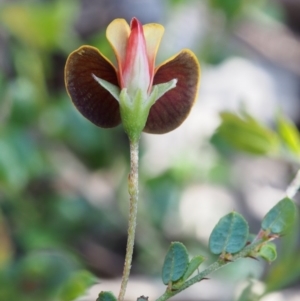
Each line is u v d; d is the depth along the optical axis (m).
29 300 0.18
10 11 0.27
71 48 0.30
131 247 0.14
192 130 0.30
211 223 0.28
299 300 0.21
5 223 0.24
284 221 0.15
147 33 0.14
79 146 0.26
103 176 0.28
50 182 0.27
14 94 0.24
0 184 0.24
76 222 0.26
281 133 0.19
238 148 0.19
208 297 0.21
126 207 0.28
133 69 0.14
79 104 0.14
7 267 0.18
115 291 0.22
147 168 0.28
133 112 0.14
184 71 0.15
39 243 0.24
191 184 0.29
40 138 0.25
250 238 0.15
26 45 0.29
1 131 0.24
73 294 0.17
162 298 0.15
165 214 0.28
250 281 0.18
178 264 0.15
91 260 0.26
